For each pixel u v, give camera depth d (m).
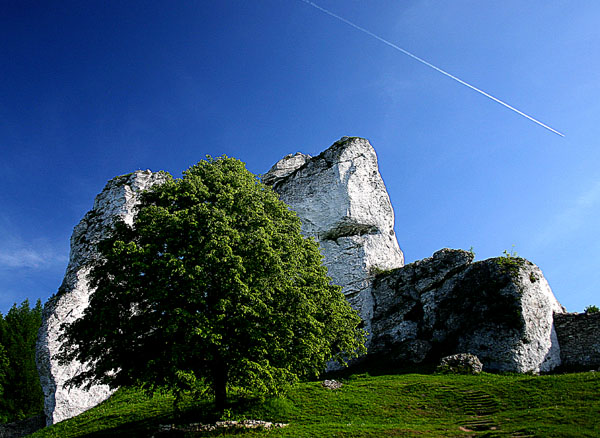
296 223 26.50
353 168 46.56
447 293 36.19
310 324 22.77
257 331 20.45
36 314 53.50
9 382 46.09
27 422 38.56
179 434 20.98
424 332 36.00
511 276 32.53
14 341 48.25
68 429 27.61
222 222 21.70
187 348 19.38
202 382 25.25
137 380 21.30
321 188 45.88
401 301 38.69
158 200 24.36
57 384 34.44
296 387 27.08
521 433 16.38
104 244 23.47
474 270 35.28
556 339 33.09
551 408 19.14
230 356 20.94
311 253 26.34
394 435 18.05
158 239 21.69
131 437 22.25
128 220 41.28
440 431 18.34
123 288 21.73
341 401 24.50
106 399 36.00
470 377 27.59
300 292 22.25
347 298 41.28
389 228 47.44
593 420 16.56
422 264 39.09
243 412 22.75
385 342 37.28
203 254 20.69
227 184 24.58
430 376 28.94
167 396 29.47
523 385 23.03
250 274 21.34
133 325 20.59
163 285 20.22
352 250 43.38
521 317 30.95
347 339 26.94
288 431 19.80
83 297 38.38
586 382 21.50
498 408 21.09
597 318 31.92
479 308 33.12
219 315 19.94
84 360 22.00
